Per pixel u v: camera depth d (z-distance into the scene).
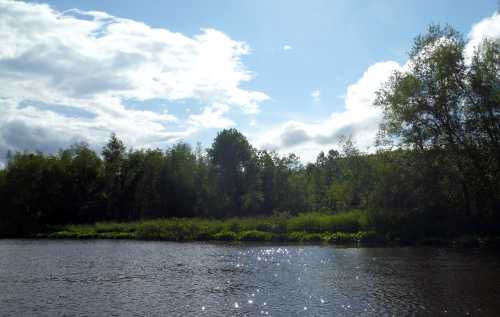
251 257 35.06
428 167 44.25
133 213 96.19
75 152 98.94
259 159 96.94
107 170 97.56
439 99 43.56
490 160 42.69
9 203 87.75
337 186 62.59
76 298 20.88
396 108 45.62
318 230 50.69
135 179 97.75
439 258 32.00
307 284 23.17
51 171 91.19
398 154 46.19
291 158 97.50
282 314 17.42
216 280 24.98
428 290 21.06
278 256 35.25
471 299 19.11
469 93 43.34
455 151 43.41
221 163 94.31
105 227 68.19
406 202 45.38
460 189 44.59
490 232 41.84
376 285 22.53
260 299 19.94
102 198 94.38
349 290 21.44
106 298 20.78
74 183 93.38
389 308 17.92
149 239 57.66
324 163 118.44
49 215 90.62
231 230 55.62
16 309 19.03
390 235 44.62
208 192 94.75
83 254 39.44
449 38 44.44
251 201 90.00
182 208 94.75
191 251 40.47
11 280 25.80
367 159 55.81
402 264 29.45
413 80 44.81
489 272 25.61
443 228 43.62
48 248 46.25
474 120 42.81
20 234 73.88
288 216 59.22
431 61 44.31
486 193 43.03
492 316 16.55
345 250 38.34
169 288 22.91
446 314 16.91
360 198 54.75
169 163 96.00
